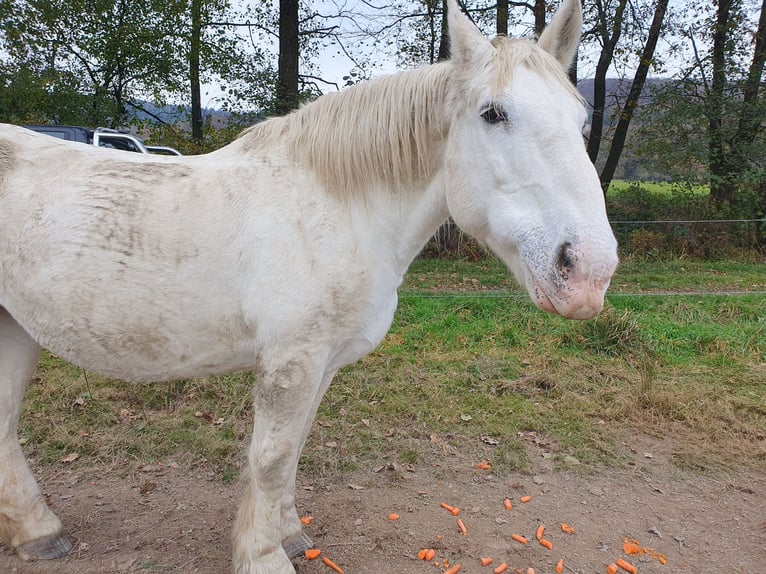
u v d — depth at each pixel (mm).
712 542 2271
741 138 10484
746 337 4852
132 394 3408
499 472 2762
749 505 2555
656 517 2438
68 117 11406
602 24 11133
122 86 13023
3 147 1699
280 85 10250
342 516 2352
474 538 2230
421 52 11805
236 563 1797
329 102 1734
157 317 1621
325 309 1618
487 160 1473
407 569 2027
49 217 1610
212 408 3326
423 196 1747
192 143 10891
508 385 3744
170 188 1657
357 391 3605
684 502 2564
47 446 2799
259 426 1696
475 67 1515
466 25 1557
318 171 1676
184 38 12203
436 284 7320
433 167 1721
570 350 4441
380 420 3266
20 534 1940
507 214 1434
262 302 1599
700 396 3650
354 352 1798
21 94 10773
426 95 1670
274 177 1686
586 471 2793
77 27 11570
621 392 3711
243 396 3467
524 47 1479
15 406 1943
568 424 3281
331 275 1612
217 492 2510
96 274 1592
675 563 2129
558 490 2629
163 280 1600
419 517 2365
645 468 2850
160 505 2383
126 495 2449
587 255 1280
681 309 5750
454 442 3051
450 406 3449
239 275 1625
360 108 1694
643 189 11805
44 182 1662
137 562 1994
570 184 1327
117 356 1682
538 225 1361
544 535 2271
